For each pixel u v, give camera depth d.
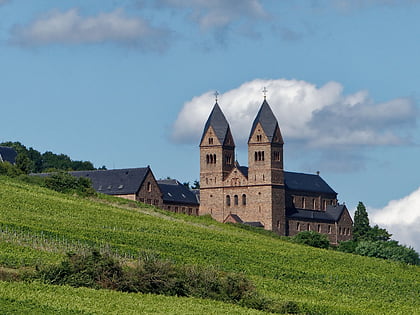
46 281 123.94
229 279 131.62
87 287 124.19
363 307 148.62
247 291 131.12
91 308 110.75
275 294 145.88
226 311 119.56
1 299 109.69
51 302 111.00
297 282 166.12
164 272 128.88
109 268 127.19
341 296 157.50
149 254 151.75
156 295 124.56
